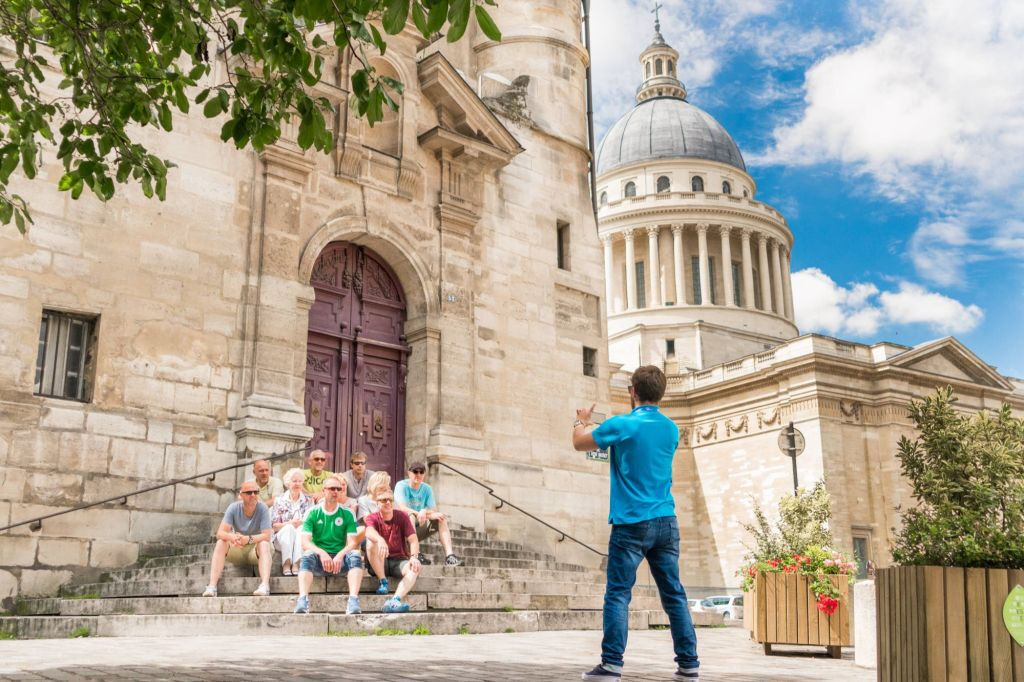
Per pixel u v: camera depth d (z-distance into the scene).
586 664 6.85
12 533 12.26
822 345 45.12
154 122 7.69
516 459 18.56
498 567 14.41
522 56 21.88
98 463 13.17
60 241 13.51
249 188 15.80
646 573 22.41
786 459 45.09
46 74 13.77
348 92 17.22
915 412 5.67
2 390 12.55
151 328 14.14
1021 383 54.59
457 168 18.95
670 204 72.19
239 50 6.75
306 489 12.97
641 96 88.81
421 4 5.17
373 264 17.95
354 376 17.20
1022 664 4.49
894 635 5.18
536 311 19.84
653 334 65.31
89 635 9.55
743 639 12.16
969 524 5.07
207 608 10.17
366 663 6.49
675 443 5.68
